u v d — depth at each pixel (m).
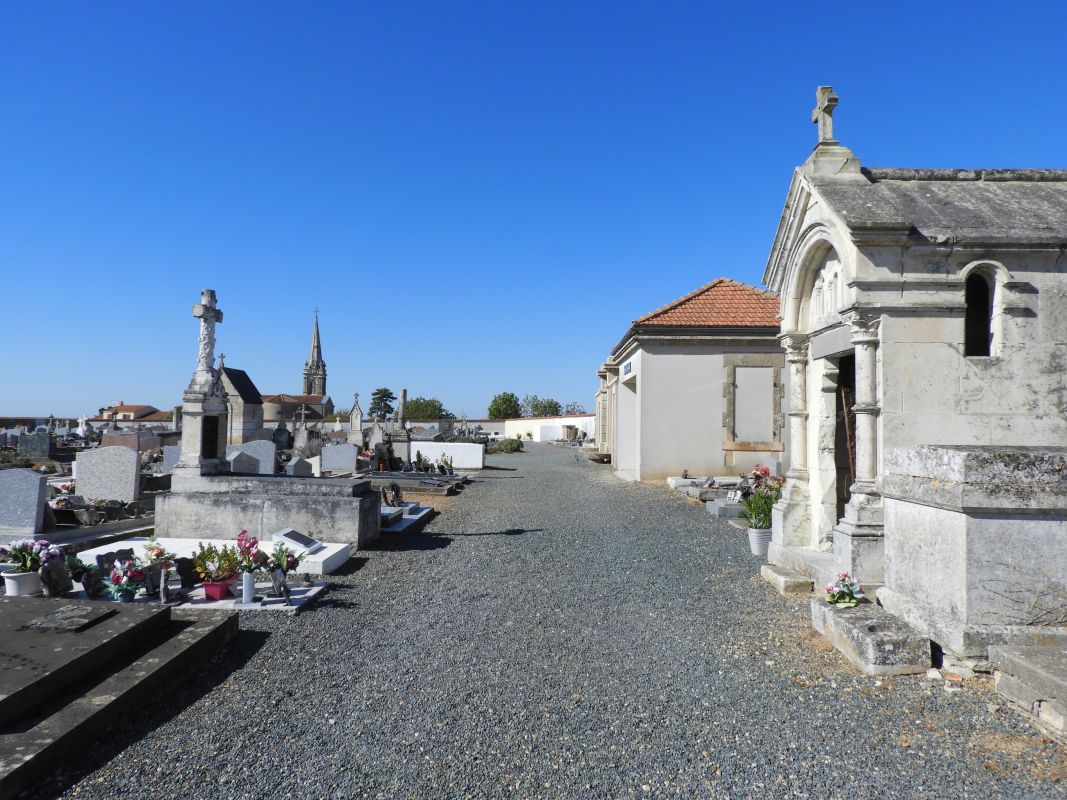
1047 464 4.53
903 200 6.95
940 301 6.30
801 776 3.47
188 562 7.22
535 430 64.38
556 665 5.15
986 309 6.74
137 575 6.58
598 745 3.85
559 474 24.00
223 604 6.70
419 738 3.95
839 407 7.87
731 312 18.45
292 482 10.20
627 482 19.25
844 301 6.99
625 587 7.51
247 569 6.80
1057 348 6.34
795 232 7.91
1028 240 6.16
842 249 6.54
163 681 4.59
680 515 12.84
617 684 4.76
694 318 18.16
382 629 6.07
